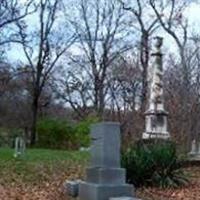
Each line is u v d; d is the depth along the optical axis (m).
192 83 34.06
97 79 41.69
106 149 11.87
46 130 29.64
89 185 11.87
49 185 14.18
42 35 35.78
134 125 30.48
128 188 11.76
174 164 14.64
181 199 12.98
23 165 16.83
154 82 21.72
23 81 43.34
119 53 46.44
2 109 46.22
